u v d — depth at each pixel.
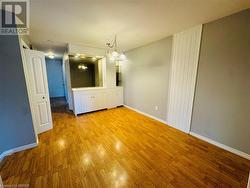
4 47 1.84
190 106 2.69
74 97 3.89
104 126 3.20
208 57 2.29
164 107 3.37
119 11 1.89
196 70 2.50
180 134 2.77
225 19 2.02
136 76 4.30
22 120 2.11
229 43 2.00
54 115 4.06
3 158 1.93
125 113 4.30
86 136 2.68
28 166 1.77
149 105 3.89
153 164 1.83
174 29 2.59
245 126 1.92
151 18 2.11
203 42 2.34
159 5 1.73
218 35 2.12
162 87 3.36
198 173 1.67
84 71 4.85
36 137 2.30
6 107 1.96
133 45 3.84
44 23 2.28
